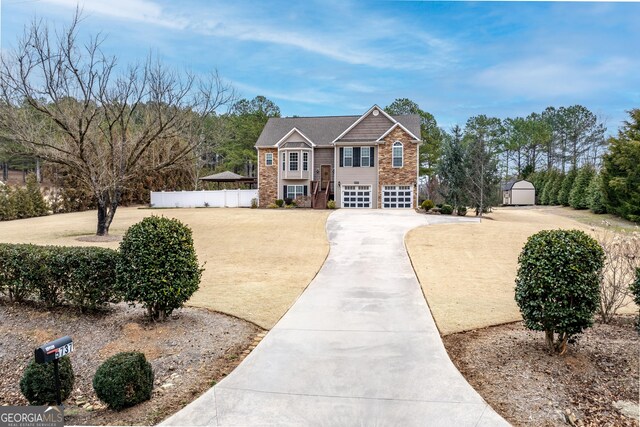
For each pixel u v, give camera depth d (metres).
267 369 5.16
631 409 4.12
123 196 35.28
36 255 7.22
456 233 17.39
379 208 29.05
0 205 26.53
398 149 29.19
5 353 6.16
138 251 6.36
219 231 18.59
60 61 15.48
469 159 27.30
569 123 63.59
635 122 30.52
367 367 5.20
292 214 24.36
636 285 5.68
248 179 34.97
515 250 14.17
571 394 4.44
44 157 16.22
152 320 6.83
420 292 9.02
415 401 4.34
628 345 5.75
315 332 6.52
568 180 41.72
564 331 5.18
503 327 6.73
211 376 5.05
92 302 6.95
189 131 19.02
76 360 5.73
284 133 32.50
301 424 3.94
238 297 8.62
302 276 10.66
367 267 11.66
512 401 4.32
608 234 9.88
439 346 5.89
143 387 4.39
